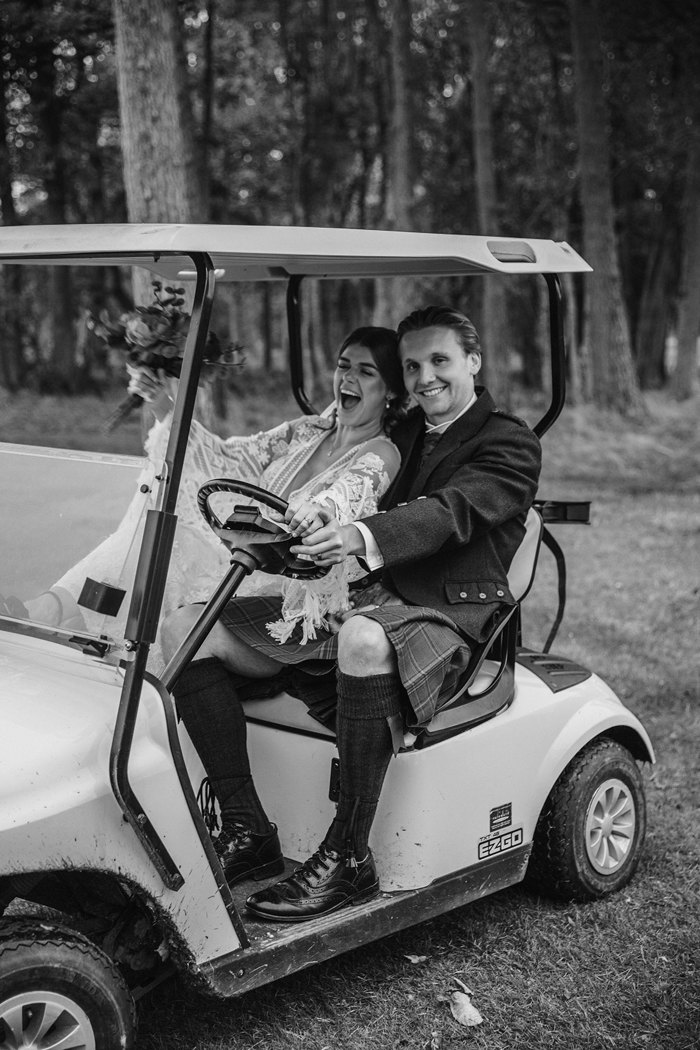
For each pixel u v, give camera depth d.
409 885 2.65
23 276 24.14
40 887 2.44
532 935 2.96
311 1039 2.50
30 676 2.29
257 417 17.19
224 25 21.05
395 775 2.61
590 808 3.08
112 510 2.36
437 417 2.85
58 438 14.38
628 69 17.56
